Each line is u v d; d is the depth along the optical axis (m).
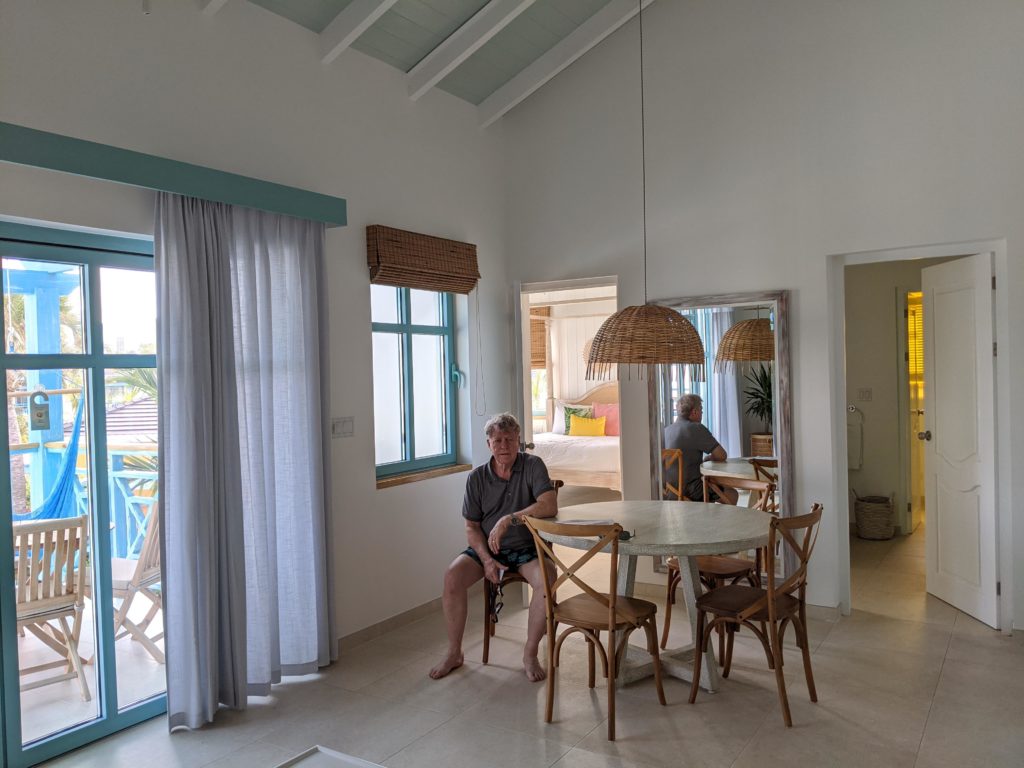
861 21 4.12
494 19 4.19
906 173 4.04
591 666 3.44
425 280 4.51
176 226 3.07
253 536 3.37
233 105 3.42
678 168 4.69
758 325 4.47
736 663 3.65
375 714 3.21
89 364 3.00
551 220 5.19
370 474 4.18
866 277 6.18
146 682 3.22
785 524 3.01
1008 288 3.84
